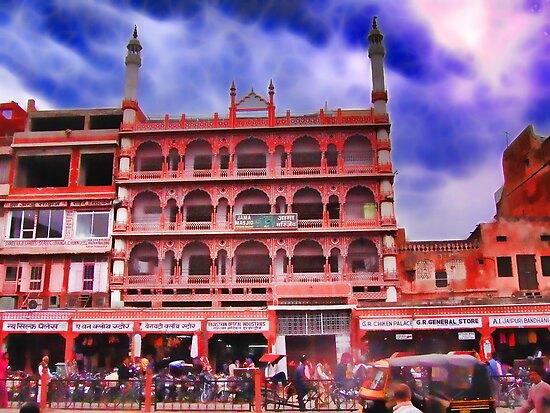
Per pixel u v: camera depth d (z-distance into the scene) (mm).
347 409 20703
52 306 41469
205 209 44750
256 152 45094
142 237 42812
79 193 43469
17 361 37562
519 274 41156
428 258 42250
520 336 33781
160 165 45531
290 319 34500
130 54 46469
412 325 33031
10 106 49125
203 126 44469
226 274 42094
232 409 20797
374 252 42812
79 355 36031
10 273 42562
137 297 41312
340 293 39062
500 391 20391
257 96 45219
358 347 33031
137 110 45906
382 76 45062
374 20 46375
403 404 9898
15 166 44406
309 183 43406
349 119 44062
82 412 20688
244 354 37531
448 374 15453
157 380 21562
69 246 42469
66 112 46312
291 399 22688
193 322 34250
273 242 42531
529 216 43000
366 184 43188
